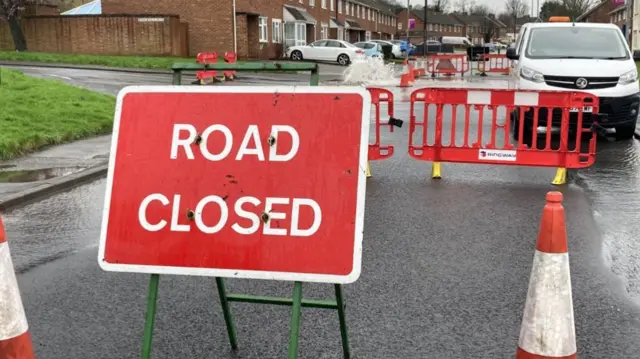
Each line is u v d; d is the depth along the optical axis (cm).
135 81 2372
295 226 311
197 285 497
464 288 486
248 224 315
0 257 303
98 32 3844
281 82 2605
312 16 5522
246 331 415
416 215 704
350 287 489
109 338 407
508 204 750
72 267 545
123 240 324
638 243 592
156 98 340
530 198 779
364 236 625
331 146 317
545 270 293
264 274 308
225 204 320
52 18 3878
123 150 336
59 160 1023
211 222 319
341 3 6600
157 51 3809
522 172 940
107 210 329
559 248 293
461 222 674
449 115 1677
